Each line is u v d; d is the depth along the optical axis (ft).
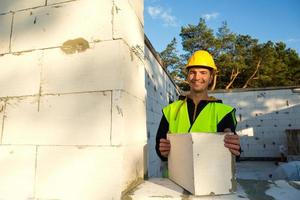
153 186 4.90
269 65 76.28
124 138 4.61
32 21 5.41
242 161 35.29
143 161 5.79
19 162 4.98
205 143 4.17
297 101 35.60
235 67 74.38
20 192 4.88
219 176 4.18
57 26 5.23
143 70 6.38
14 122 5.16
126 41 5.14
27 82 5.22
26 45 5.36
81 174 4.59
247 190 4.38
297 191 4.31
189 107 5.63
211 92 38.09
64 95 4.94
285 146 34.71
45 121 4.97
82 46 5.00
